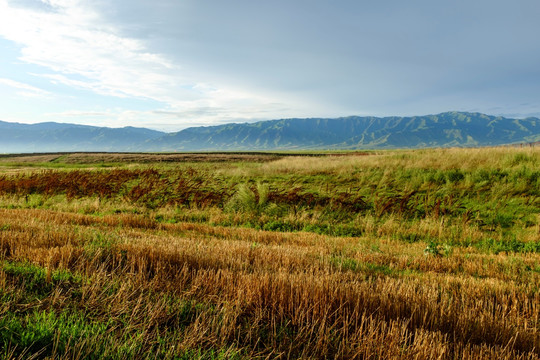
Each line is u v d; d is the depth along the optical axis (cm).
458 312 302
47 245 484
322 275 370
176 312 276
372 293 326
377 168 1730
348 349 235
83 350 206
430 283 420
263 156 6962
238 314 272
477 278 475
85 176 2019
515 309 324
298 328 266
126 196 1509
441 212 1049
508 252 679
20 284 315
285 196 1314
